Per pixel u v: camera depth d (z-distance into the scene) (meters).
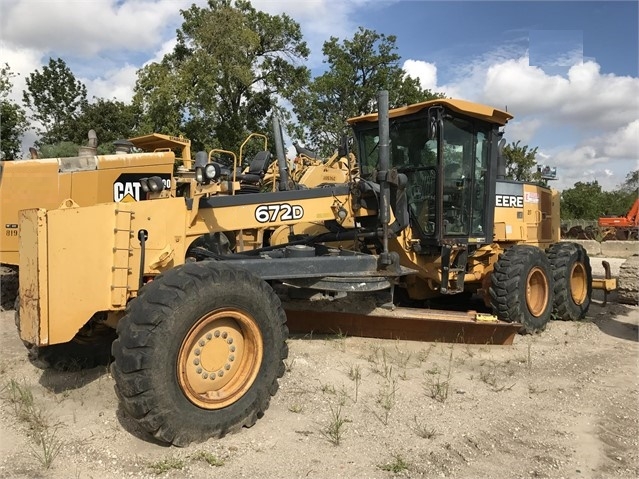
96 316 4.41
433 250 6.82
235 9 25.78
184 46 27.78
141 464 3.36
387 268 5.48
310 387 4.62
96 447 3.54
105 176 7.13
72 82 46.28
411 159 6.94
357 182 5.75
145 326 3.47
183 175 5.41
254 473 3.30
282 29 29.31
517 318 6.95
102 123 40.00
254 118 29.83
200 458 3.44
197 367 3.72
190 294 3.59
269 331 4.00
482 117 7.02
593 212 42.72
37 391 4.50
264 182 7.61
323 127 32.16
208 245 5.17
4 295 7.55
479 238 7.29
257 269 4.68
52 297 3.65
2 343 5.88
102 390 4.53
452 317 6.11
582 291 8.40
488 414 4.34
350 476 3.31
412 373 5.18
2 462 3.34
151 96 24.47
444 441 3.83
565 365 5.77
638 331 7.47
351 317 6.09
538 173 9.55
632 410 4.62
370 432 3.90
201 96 24.56
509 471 3.52
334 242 6.42
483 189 7.36
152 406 3.43
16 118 23.09
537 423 4.26
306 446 3.65
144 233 4.09
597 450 3.88
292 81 29.97
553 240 9.52
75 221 3.75
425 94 34.47
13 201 6.85
